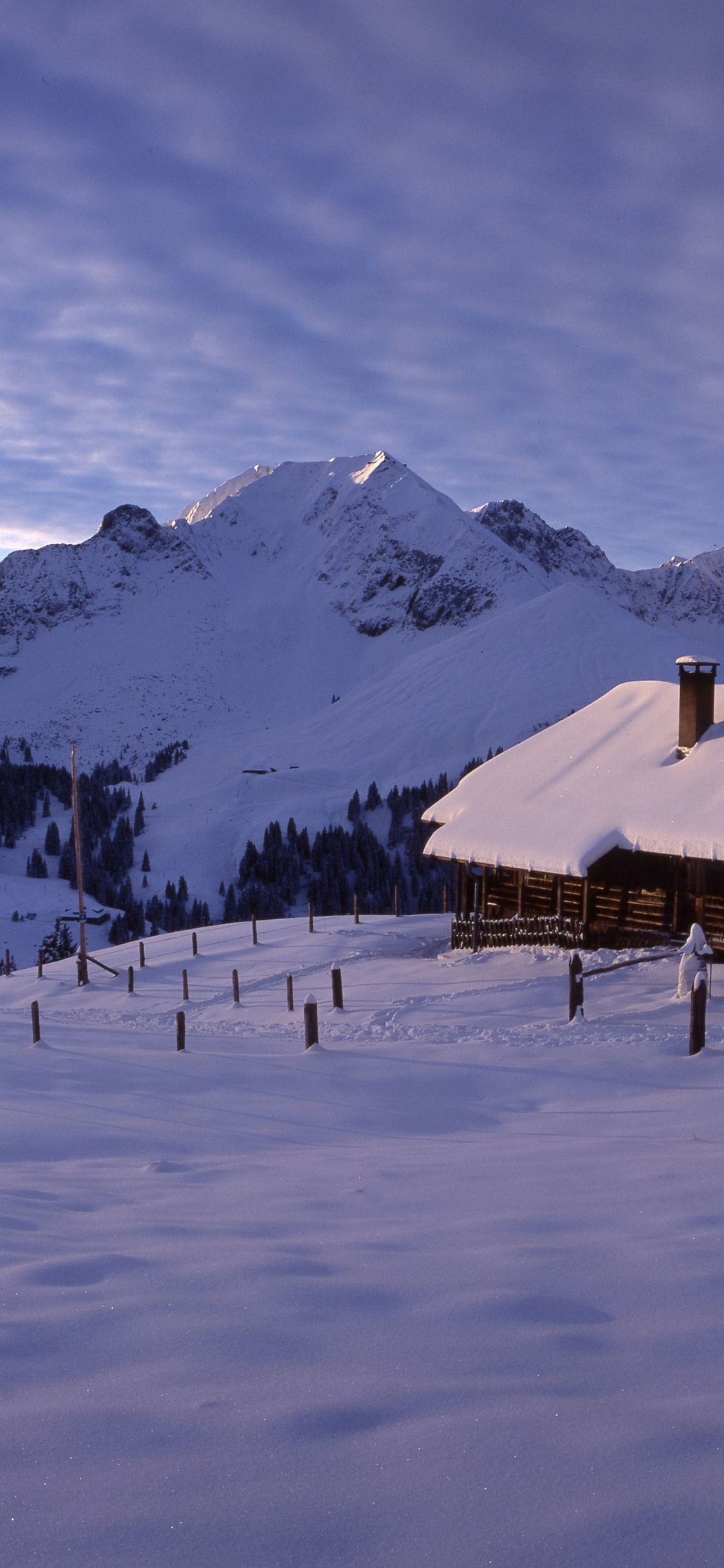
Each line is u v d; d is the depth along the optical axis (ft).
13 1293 12.16
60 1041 62.28
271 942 123.65
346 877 640.99
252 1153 29.84
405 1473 7.04
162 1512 6.56
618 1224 15.12
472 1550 6.01
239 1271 12.88
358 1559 5.97
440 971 88.38
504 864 88.17
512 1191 18.93
